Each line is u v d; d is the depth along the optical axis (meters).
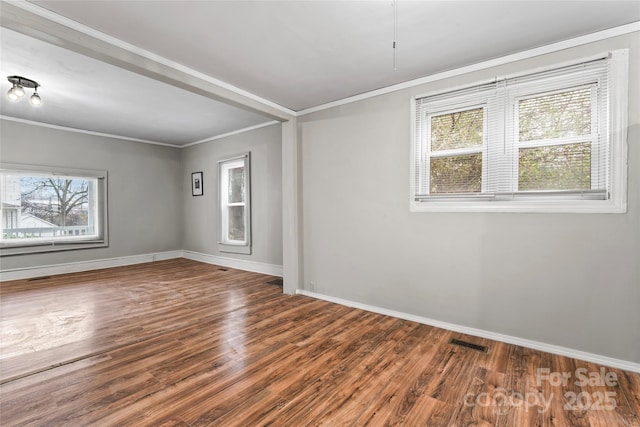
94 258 5.50
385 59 2.64
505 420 1.65
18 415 1.68
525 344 2.50
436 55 2.57
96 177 5.50
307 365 2.21
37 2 1.88
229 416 1.68
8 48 2.52
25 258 4.80
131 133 5.59
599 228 2.23
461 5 1.93
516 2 1.90
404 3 1.91
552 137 2.42
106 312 3.31
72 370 2.15
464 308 2.79
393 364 2.22
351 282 3.53
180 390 1.92
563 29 2.20
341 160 3.58
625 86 2.12
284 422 1.64
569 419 1.66
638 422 1.63
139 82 3.24
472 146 2.77
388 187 3.22
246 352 2.41
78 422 1.63
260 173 5.11
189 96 3.68
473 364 2.22
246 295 3.95
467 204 2.76
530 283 2.49
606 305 2.21
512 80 2.54
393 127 3.18
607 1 1.90
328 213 3.71
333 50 2.48
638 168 2.10
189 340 2.63
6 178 4.65
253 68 2.80
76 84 3.29
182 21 2.09
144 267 5.70
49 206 5.05
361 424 1.62
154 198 6.29
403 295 3.14
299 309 3.42
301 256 4.00
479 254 2.71
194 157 6.36
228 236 5.84
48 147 4.98
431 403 1.79
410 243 3.09
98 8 1.94
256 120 4.78
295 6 1.93
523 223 2.51
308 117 3.88
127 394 1.87
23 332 2.79
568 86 2.34
